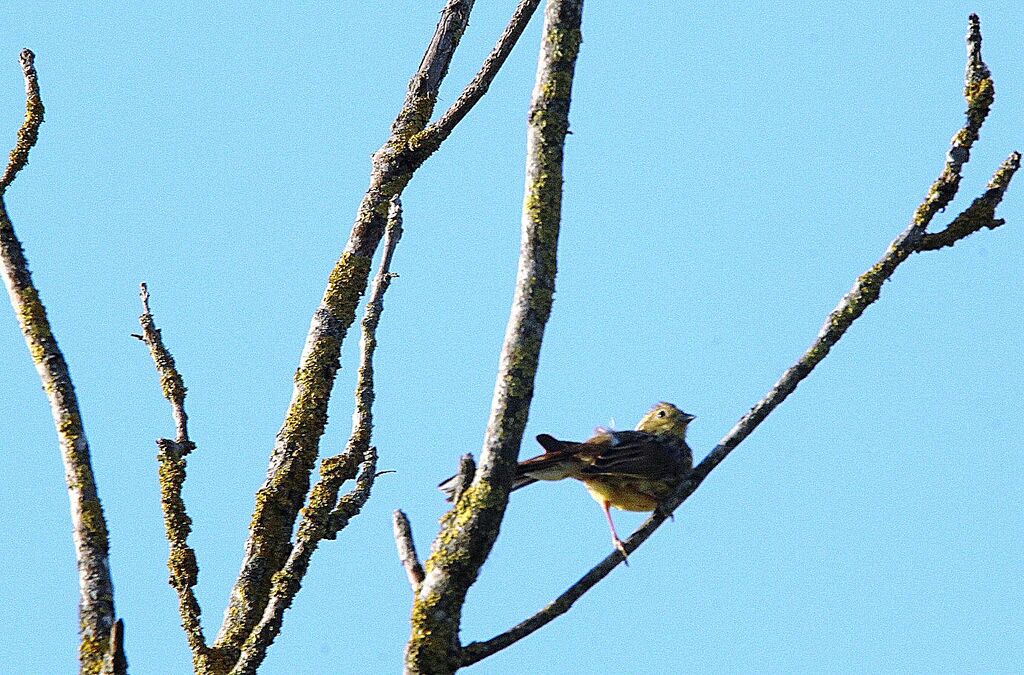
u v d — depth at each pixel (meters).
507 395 8.66
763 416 10.41
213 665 9.66
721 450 10.51
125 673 7.86
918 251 10.38
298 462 11.09
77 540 9.43
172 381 10.87
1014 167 10.46
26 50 10.90
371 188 12.42
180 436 10.66
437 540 8.59
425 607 8.47
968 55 10.52
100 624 9.11
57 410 9.88
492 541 8.53
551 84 9.23
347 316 11.88
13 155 10.61
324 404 11.42
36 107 10.77
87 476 9.66
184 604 9.92
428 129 12.38
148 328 11.02
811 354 10.45
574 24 9.37
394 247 12.26
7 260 10.38
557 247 8.99
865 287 10.34
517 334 8.77
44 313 10.25
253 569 10.58
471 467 8.69
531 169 9.14
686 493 10.40
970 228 10.32
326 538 10.45
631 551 10.11
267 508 10.84
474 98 12.25
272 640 9.58
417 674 8.40
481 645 8.82
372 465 10.98
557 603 9.38
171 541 10.16
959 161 10.37
